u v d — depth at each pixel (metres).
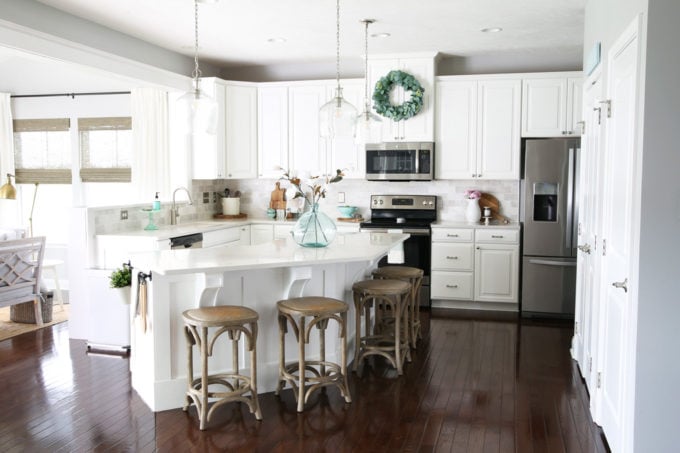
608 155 3.27
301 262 3.59
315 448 3.08
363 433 3.26
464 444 3.13
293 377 3.66
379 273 4.84
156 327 3.54
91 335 4.84
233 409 3.60
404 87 6.27
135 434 3.25
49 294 5.72
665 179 2.40
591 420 3.46
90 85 7.27
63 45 4.67
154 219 6.07
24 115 7.52
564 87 6.09
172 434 3.25
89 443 3.13
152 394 3.57
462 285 6.30
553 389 3.96
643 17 2.41
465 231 6.25
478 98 6.30
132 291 3.80
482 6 4.61
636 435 2.50
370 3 4.52
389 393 3.87
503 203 6.66
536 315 6.00
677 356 2.43
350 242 4.63
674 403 2.45
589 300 3.96
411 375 4.22
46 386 4.00
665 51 2.36
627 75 2.77
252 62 6.86
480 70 6.57
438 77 6.35
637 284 2.45
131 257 3.78
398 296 4.19
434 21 5.07
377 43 5.88
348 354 4.41
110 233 5.36
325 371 4.02
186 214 6.70
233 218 7.05
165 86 6.14
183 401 3.64
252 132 6.86
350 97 6.60
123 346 4.77
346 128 4.14
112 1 4.41
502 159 6.30
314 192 4.28
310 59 6.70
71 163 7.45
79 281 5.11
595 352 3.49
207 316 3.29
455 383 4.06
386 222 6.68
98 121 7.31
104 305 4.79
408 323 4.88
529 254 5.96
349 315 4.44
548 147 5.81
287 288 3.88
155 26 5.16
